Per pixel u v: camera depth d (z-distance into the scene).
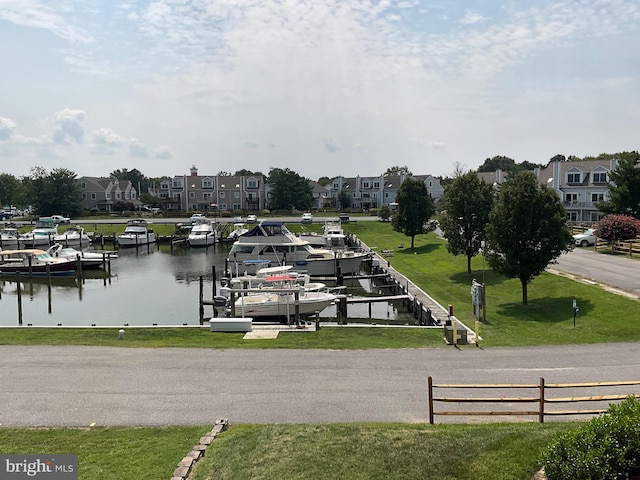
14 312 31.59
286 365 15.48
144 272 47.59
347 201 112.44
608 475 7.27
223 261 54.03
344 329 21.20
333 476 8.73
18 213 110.69
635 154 43.75
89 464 9.66
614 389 13.41
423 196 49.84
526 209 24.02
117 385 13.81
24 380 14.23
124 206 106.00
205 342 18.47
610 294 24.06
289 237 42.62
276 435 10.34
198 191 109.38
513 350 17.22
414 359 16.12
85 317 29.89
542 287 27.56
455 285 31.95
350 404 12.47
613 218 37.97
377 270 39.75
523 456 8.85
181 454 9.98
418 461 9.02
